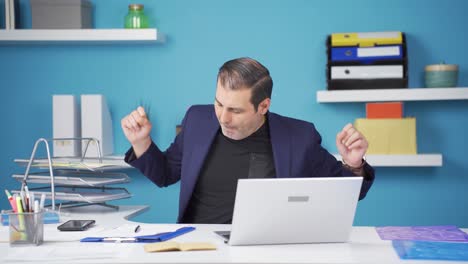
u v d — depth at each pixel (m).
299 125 2.21
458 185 3.48
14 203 1.77
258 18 3.50
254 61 1.96
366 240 1.77
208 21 3.52
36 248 1.67
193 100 3.54
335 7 3.47
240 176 2.15
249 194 1.60
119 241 1.75
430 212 3.50
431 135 3.48
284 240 1.69
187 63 3.53
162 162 2.17
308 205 1.64
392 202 3.52
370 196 3.53
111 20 3.54
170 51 3.54
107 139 3.44
